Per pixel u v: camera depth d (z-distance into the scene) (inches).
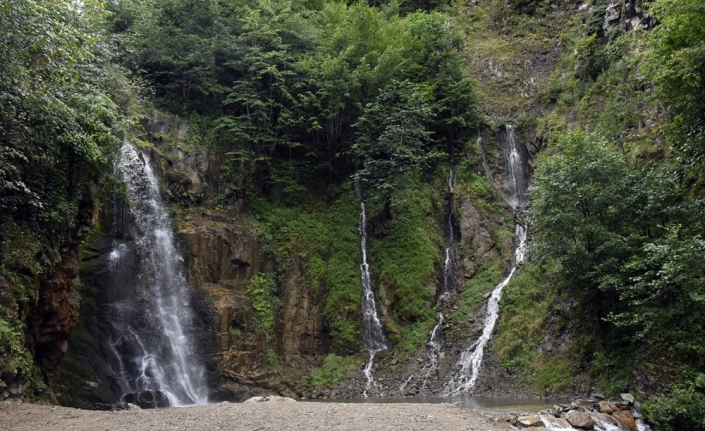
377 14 1371.8
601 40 1198.9
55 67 605.9
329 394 847.1
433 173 1193.4
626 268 614.2
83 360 702.5
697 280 538.6
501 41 1605.6
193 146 1043.3
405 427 438.3
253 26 1147.3
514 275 987.3
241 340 885.2
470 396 753.6
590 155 705.6
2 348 531.8
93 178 770.8
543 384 731.4
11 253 585.0
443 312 989.8
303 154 1183.6
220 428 424.8
